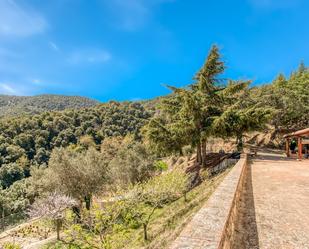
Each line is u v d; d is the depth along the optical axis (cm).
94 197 2345
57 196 1727
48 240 1484
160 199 1303
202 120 2127
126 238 1053
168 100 2322
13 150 6344
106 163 2719
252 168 1532
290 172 1329
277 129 4238
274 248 380
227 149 3681
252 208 607
